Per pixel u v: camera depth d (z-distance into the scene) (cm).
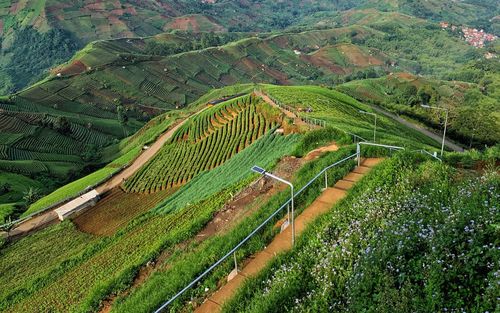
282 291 1344
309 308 1216
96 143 14950
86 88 19338
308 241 1673
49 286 4666
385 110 13975
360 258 1312
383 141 4722
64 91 18675
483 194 1414
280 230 2034
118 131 16375
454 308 977
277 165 4203
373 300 1105
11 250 6222
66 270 5003
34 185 10344
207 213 3897
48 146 13475
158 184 7656
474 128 11338
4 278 5388
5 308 4488
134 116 18212
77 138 14750
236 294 1494
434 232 1241
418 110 13538
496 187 1431
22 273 5438
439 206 1488
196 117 10419
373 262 1219
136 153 10150
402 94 17200
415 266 1145
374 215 1625
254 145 6719
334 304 1193
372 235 1456
